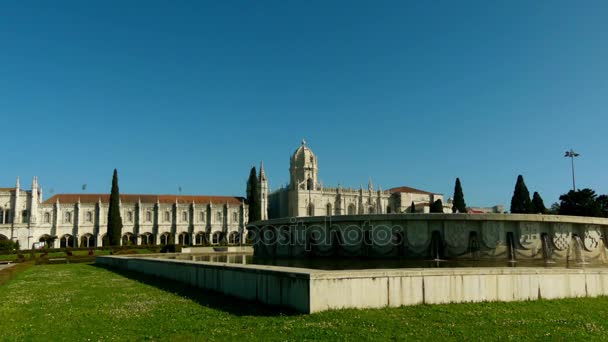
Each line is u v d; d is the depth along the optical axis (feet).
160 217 448.65
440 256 104.22
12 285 98.63
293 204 480.23
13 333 50.16
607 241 111.96
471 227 103.45
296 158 494.59
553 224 104.88
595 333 46.65
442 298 57.31
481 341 42.93
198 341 44.57
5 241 340.18
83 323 54.54
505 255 101.96
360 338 43.16
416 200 524.11
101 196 448.65
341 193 493.36
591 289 66.03
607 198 296.92
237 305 61.11
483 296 59.31
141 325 52.39
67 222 424.05
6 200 408.05
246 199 496.23
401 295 55.72
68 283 100.63
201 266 79.92
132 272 124.47
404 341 42.50
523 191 336.90
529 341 43.32
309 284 51.72
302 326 46.96
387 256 107.24
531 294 61.77
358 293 54.08
